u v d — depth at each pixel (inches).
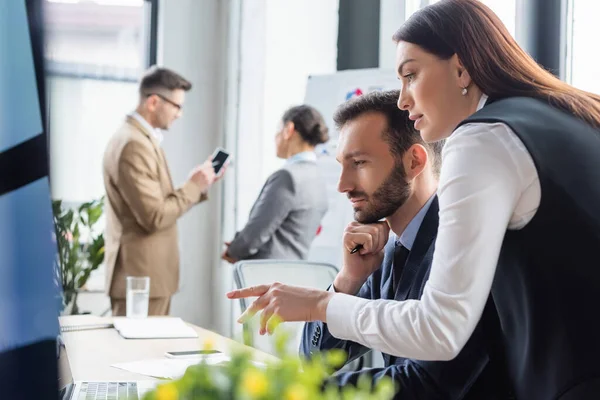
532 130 43.5
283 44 183.0
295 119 149.1
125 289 159.0
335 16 171.5
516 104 45.9
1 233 41.1
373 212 59.5
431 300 41.7
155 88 159.6
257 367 23.1
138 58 210.4
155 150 160.4
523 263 44.3
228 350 24.6
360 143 58.4
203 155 217.5
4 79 42.8
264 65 186.9
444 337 41.1
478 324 49.3
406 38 49.4
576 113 46.5
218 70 218.1
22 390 39.9
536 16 117.6
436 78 48.6
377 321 43.8
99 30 205.6
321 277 105.6
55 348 41.4
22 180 41.8
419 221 59.2
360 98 59.7
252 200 191.8
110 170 158.2
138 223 158.1
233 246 150.3
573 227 43.0
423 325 41.5
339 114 60.3
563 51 116.0
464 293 41.0
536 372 44.5
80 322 100.6
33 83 43.8
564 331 43.3
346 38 170.4
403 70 50.0
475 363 49.1
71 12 202.8
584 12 112.2
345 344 65.2
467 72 48.1
